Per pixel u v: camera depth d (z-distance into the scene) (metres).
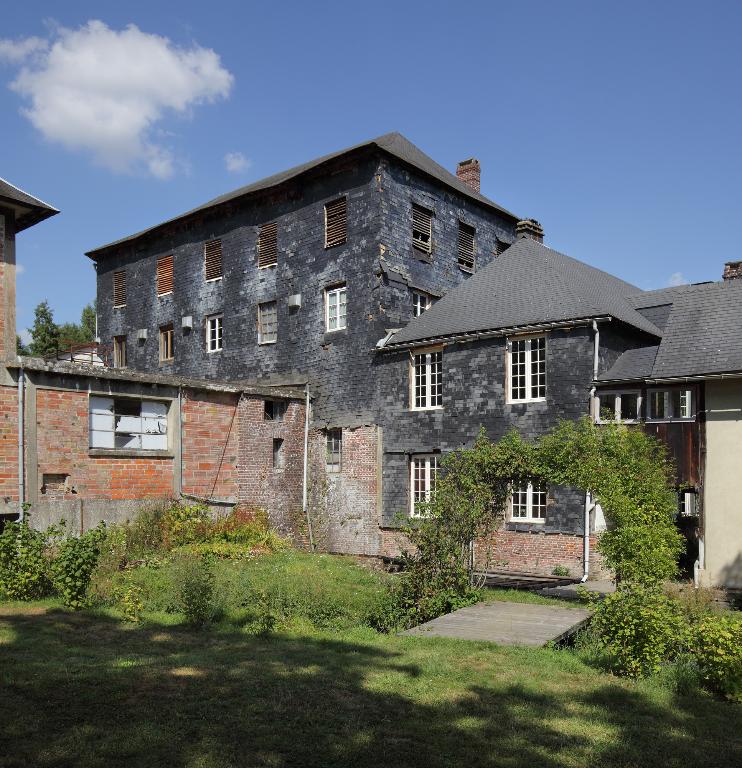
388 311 20.69
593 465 11.78
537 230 24.27
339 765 5.12
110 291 29.84
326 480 21.17
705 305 17.20
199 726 5.68
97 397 15.91
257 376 23.53
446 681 7.36
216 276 25.36
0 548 10.88
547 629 10.05
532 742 5.76
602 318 16.28
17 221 16.14
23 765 4.83
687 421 15.34
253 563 14.14
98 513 14.88
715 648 7.42
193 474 17.64
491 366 18.14
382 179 20.72
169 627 9.53
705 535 14.92
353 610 11.06
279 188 23.11
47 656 7.53
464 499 12.80
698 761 5.57
